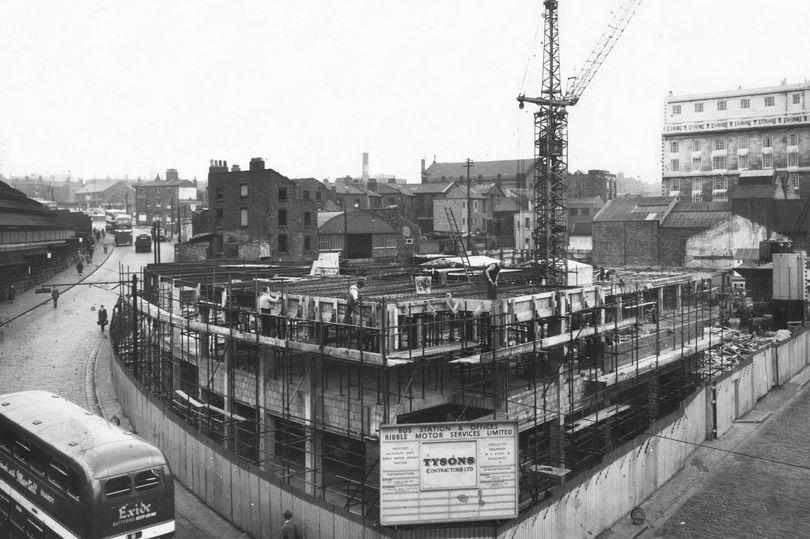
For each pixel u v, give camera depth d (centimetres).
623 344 3156
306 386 2389
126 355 3819
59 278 7100
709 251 7575
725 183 10444
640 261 7956
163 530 1734
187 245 7138
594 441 2620
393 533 1661
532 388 2384
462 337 2359
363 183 12025
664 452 2547
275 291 2638
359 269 4019
